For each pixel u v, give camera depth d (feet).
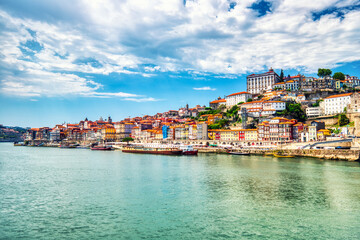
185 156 540.93
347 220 156.56
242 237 133.80
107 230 141.18
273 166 362.94
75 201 190.80
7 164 403.54
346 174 295.48
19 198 198.59
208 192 215.51
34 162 433.07
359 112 602.03
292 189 225.35
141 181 258.98
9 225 147.13
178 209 173.99
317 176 283.79
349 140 464.24
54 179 271.08
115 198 198.49
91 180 265.13
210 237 133.59
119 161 443.73
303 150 497.46
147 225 147.84
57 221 153.07
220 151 631.15
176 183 249.55
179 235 135.64
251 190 222.28
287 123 623.36
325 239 132.77
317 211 171.22
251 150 581.94
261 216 162.09
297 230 142.72
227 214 165.27
